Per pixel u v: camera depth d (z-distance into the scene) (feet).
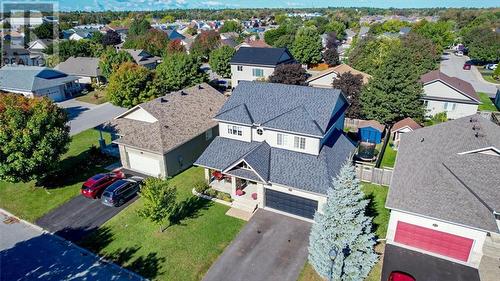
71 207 89.56
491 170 75.10
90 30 472.85
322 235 63.05
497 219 71.56
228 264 69.41
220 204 89.92
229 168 87.66
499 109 166.09
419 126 125.59
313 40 291.79
